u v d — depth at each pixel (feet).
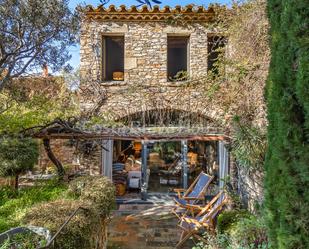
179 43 32.55
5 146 20.33
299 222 8.08
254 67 19.53
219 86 25.13
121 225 25.66
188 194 27.48
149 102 30.58
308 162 7.89
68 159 35.50
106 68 32.45
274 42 9.58
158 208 30.76
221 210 22.61
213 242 16.53
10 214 15.28
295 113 8.30
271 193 9.33
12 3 16.63
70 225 11.48
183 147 34.37
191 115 30.25
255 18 18.88
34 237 10.13
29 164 21.66
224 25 25.89
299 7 7.95
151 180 40.50
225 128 25.11
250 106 19.86
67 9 18.70
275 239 9.23
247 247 13.60
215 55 31.58
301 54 7.67
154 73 31.12
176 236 23.04
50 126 24.13
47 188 20.88
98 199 16.90
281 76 8.85
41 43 18.54
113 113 30.37
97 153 31.68
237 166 26.55
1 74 19.15
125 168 38.27
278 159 8.84
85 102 30.48
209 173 36.70
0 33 17.37
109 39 32.45
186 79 31.12
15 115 24.77
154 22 31.19
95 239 14.35
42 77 24.94
